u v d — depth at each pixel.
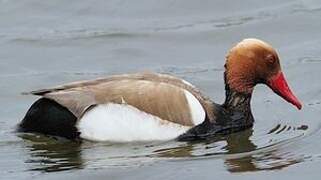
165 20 21.42
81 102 14.09
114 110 14.12
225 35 20.47
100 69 18.61
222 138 14.56
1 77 18.02
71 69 18.58
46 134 14.28
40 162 13.56
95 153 13.86
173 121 14.30
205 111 14.65
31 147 14.08
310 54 19.08
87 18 21.66
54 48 19.80
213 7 22.09
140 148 14.06
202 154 13.90
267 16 21.45
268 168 13.33
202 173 13.16
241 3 22.25
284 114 15.67
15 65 18.80
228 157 13.73
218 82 17.52
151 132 14.19
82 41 20.14
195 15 21.78
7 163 13.56
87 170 13.25
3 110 16.02
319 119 15.39
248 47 15.02
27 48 19.78
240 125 14.95
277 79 15.07
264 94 16.73
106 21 21.41
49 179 12.94
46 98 14.30
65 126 14.12
